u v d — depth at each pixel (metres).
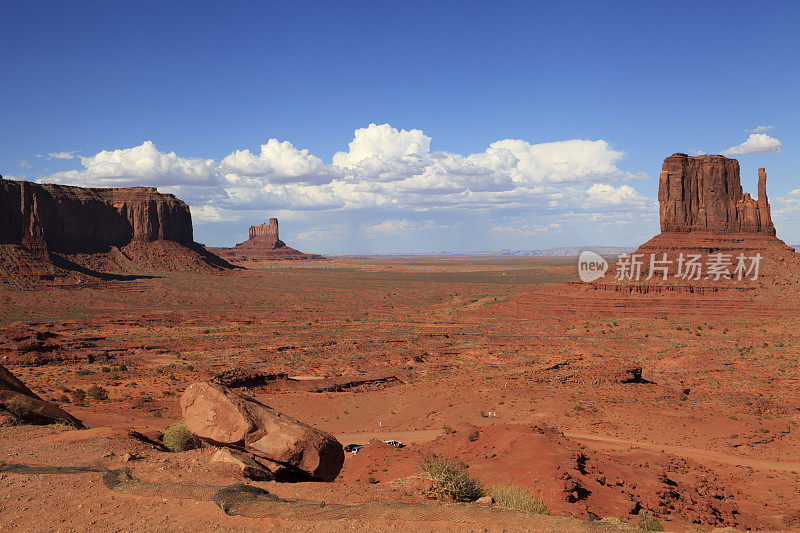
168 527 9.16
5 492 10.98
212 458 12.98
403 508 9.69
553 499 19.98
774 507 26.75
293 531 8.94
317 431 13.94
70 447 15.09
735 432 43.97
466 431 33.66
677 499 24.03
